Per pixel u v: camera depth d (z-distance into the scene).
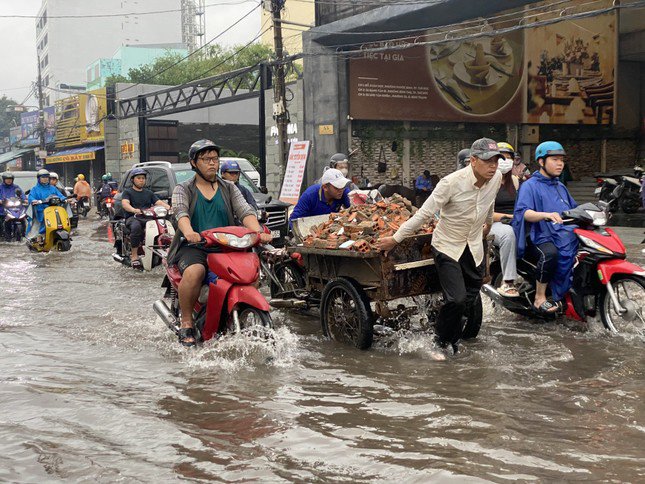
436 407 4.37
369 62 23.00
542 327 6.86
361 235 5.93
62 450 3.69
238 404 4.48
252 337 5.59
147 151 36.75
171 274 6.23
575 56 25.70
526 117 25.16
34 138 59.34
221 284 5.70
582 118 26.14
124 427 4.04
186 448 3.70
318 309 7.95
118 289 9.41
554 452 3.59
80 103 43.44
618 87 26.83
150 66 55.69
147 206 11.93
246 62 47.66
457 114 24.19
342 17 22.97
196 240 5.64
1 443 3.80
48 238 14.33
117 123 39.62
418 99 23.66
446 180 5.46
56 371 5.31
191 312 6.01
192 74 49.62
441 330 5.77
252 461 3.52
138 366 5.46
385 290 5.77
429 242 6.03
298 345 6.19
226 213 6.09
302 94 23.91
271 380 5.04
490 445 3.70
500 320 7.25
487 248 5.95
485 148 5.35
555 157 6.68
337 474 3.35
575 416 4.16
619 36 26.58
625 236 14.86
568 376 5.06
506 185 7.69
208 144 5.96
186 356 5.74
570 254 6.44
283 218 12.88
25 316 7.54
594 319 6.68
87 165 46.09
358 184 22.91
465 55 24.05
